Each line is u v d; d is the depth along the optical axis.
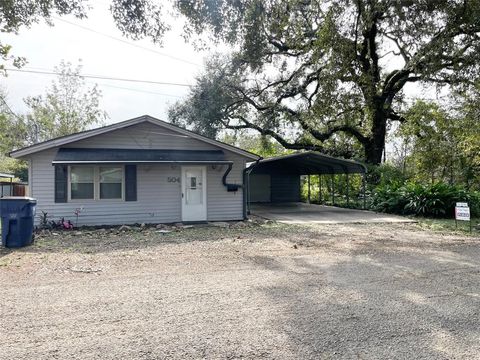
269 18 14.62
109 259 7.18
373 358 3.23
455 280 5.83
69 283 5.51
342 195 21.17
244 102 23.30
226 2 12.20
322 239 9.77
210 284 5.50
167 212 12.87
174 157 12.35
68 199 11.73
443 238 10.09
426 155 20.34
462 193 15.12
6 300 4.72
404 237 10.22
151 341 3.54
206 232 10.86
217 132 23.27
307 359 3.21
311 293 5.09
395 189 17.06
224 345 3.47
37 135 31.05
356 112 20.55
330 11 15.95
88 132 11.82
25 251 7.98
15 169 31.44
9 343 3.48
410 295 5.04
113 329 3.82
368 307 4.54
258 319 4.11
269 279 5.80
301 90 22.22
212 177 13.51
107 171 12.18
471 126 18.80
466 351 3.37
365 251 8.18
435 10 14.19
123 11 11.29
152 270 6.34
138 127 12.66
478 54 15.34
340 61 16.94
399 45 18.53
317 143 23.83
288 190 23.50
